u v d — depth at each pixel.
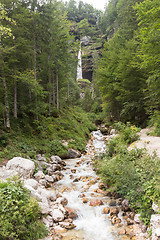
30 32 16.52
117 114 26.64
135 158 7.66
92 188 8.38
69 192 7.99
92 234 5.08
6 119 12.65
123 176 6.51
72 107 32.88
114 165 7.69
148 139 11.30
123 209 6.18
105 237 4.91
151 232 4.50
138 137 11.41
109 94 23.73
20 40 12.50
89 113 39.69
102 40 69.69
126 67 18.19
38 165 10.46
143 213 5.28
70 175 10.27
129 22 24.48
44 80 21.92
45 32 18.88
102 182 8.60
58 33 20.62
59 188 8.47
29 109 15.11
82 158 14.48
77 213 6.25
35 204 4.96
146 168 6.29
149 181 5.73
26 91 16.06
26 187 5.66
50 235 4.98
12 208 4.31
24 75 13.01
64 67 22.47
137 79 18.27
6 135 11.41
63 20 21.78
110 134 25.17
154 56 11.51
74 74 42.53
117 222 5.54
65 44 21.66
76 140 18.06
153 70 12.84
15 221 4.23
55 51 20.70
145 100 18.44
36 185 7.05
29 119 15.84
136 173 6.42
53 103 23.23
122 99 21.23
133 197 5.89
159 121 13.72
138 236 4.75
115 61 22.28
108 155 10.84
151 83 13.06
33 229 4.54
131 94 18.98
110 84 22.53
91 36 79.06
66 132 18.73
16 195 4.79
